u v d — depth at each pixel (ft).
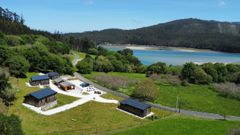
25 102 347.77
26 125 282.15
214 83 564.30
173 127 316.19
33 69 522.06
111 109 363.15
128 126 312.09
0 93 335.47
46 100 350.43
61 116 322.14
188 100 450.30
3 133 201.57
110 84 488.44
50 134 268.21
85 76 557.33
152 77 578.25
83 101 384.06
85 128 293.84
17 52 508.12
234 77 588.50
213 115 396.16
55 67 533.96
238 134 306.76
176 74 608.19
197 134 298.97
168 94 477.36
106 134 280.72
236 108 437.58
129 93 462.19
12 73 445.37
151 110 381.40
